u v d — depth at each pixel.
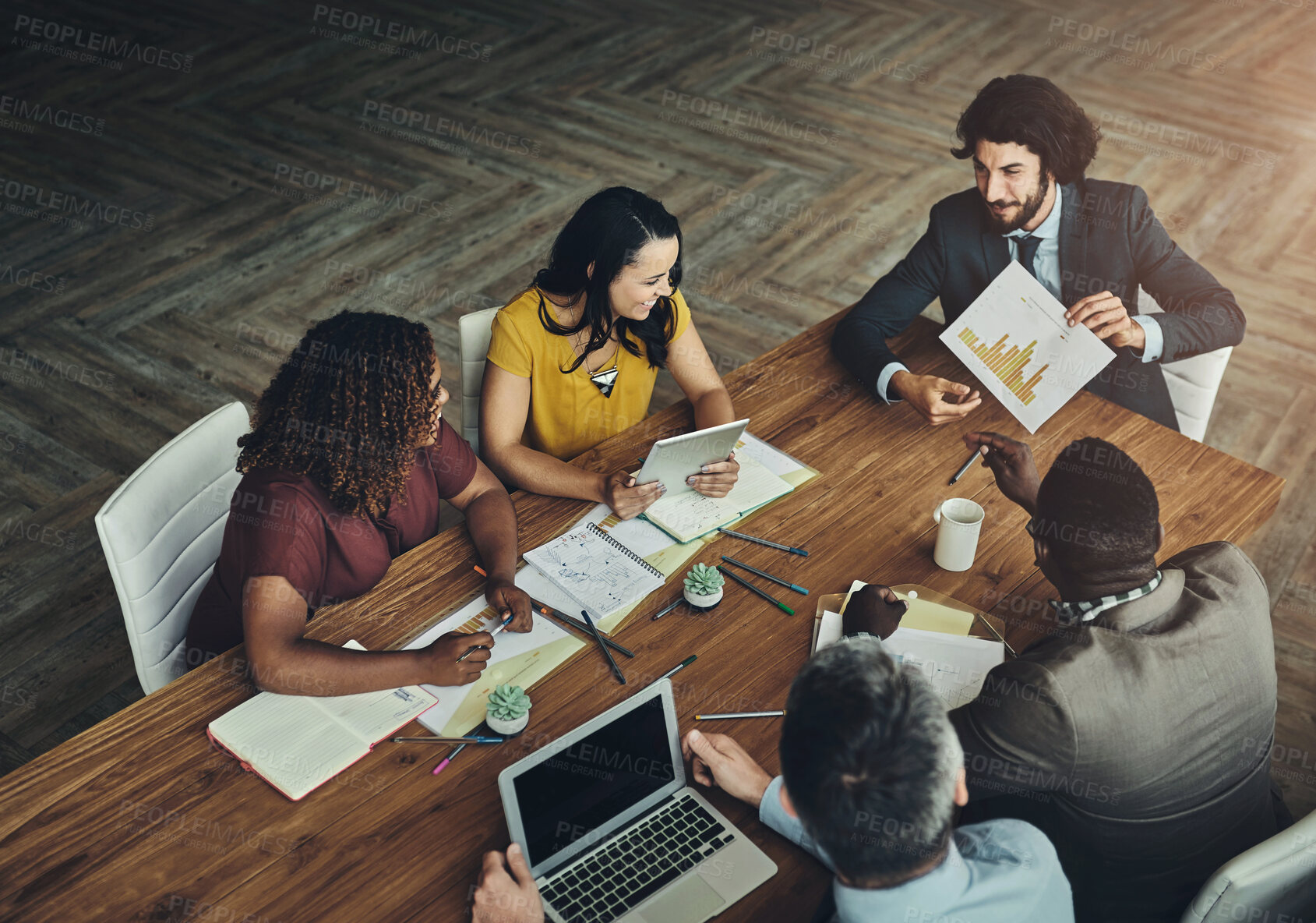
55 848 1.43
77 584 2.86
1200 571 1.54
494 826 1.48
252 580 1.65
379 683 1.65
